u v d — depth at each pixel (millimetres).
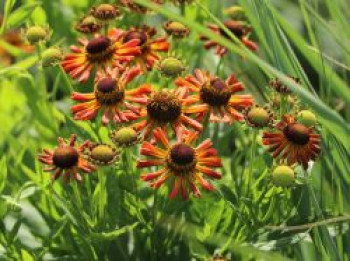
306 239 958
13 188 1025
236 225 975
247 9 979
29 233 1037
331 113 878
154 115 948
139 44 1020
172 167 926
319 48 950
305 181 944
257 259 974
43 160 936
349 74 1017
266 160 967
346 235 963
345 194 947
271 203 948
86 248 982
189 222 999
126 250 1018
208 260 951
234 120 978
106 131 998
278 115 983
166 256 1001
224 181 1030
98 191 981
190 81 976
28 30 1023
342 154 940
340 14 974
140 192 1004
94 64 991
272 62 978
